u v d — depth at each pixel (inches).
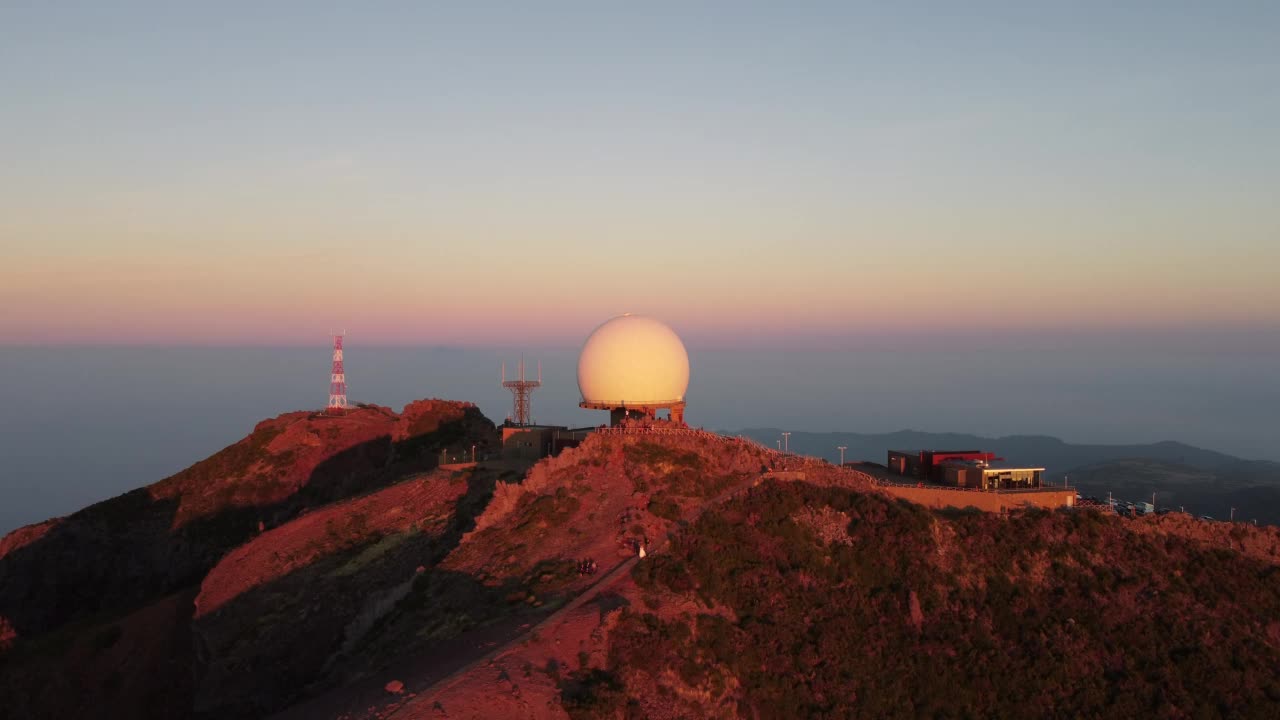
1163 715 1381.6
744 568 1517.0
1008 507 1983.3
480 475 2448.3
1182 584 1676.9
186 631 2263.8
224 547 3097.9
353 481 3312.0
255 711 1626.5
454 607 1414.9
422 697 1026.7
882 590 1565.0
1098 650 1508.4
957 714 1355.8
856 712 1288.1
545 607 1318.9
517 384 2970.0
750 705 1216.2
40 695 2108.8
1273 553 1825.8
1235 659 1486.2
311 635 1798.7
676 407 2501.2
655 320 2554.1
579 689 1082.1
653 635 1227.9
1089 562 1720.0
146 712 2031.3
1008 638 1521.9
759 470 1999.3
